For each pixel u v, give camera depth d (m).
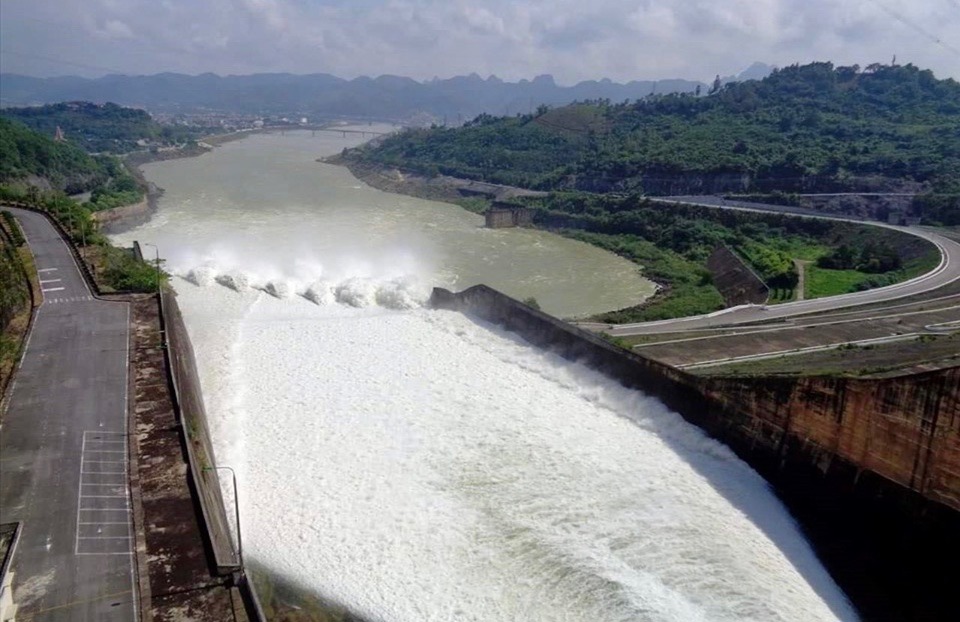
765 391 42.34
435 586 32.50
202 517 31.70
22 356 46.94
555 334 56.66
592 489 40.06
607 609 31.75
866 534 37.12
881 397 36.16
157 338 50.53
